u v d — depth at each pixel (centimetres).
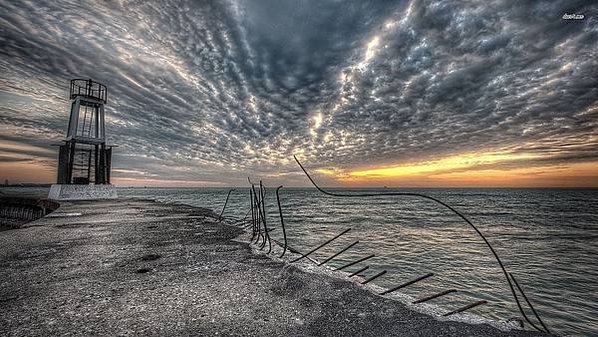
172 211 2114
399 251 1712
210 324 358
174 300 439
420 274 1253
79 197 3095
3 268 616
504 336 344
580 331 807
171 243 909
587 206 5931
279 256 744
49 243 885
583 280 1229
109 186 3378
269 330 345
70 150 3262
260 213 964
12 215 3403
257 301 438
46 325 352
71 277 555
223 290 486
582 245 1991
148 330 340
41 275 565
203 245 882
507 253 1739
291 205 6662
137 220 1503
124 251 787
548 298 1033
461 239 2166
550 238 2253
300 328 352
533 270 1378
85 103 3431
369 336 336
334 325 362
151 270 607
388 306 426
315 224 2980
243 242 941
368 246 1841
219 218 1630
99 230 1150
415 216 4044
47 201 2741
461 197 10175
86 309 402
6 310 397
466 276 1246
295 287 504
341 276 574
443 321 380
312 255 1526
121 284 514
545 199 8762
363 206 6538
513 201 7788
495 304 968
